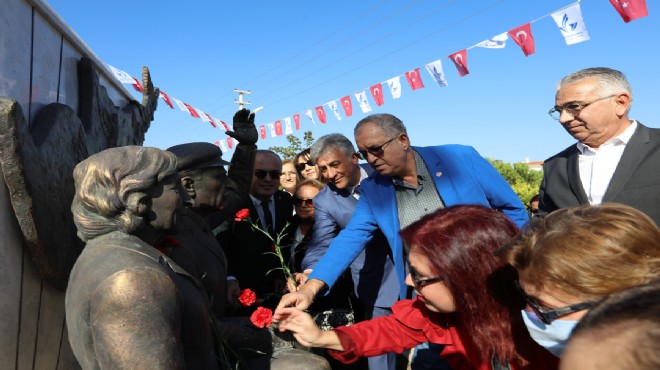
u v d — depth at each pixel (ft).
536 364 4.57
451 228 4.66
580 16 10.73
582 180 7.93
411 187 8.31
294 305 6.68
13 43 5.43
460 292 4.58
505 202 8.28
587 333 1.68
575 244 3.36
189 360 4.48
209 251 6.49
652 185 7.07
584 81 7.46
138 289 3.77
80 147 6.84
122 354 3.62
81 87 7.91
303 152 16.10
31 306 5.42
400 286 8.45
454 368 5.58
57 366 6.17
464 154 8.42
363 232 8.45
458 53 13.85
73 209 4.45
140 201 4.34
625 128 7.55
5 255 4.89
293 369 6.05
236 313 10.82
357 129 8.21
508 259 3.86
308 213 11.70
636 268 3.26
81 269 4.10
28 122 5.77
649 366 1.46
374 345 5.69
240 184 8.71
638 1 9.68
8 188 4.88
